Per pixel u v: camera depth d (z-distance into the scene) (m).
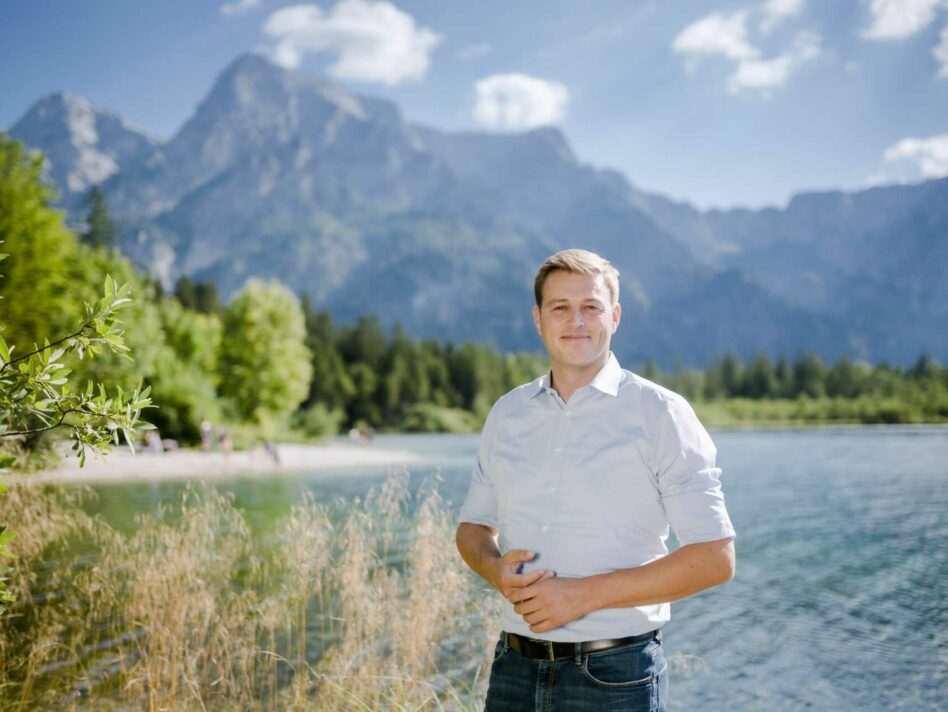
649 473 1.92
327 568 5.32
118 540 5.88
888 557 13.41
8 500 5.43
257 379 45.66
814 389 122.12
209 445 33.91
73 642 5.49
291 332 46.91
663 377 133.50
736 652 8.10
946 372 115.25
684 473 1.88
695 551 1.79
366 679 4.66
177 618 5.11
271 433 43.56
